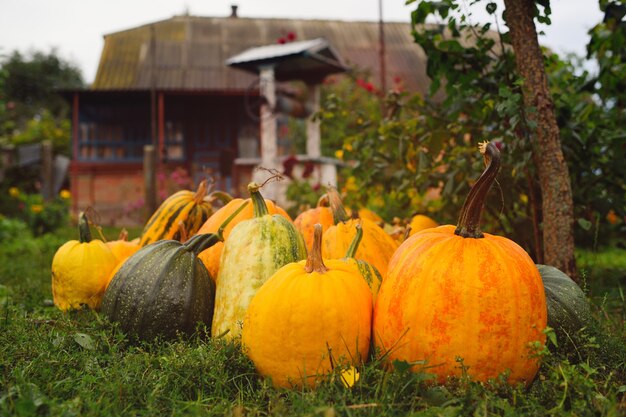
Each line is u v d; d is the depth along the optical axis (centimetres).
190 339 283
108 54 2197
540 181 358
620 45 415
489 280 220
